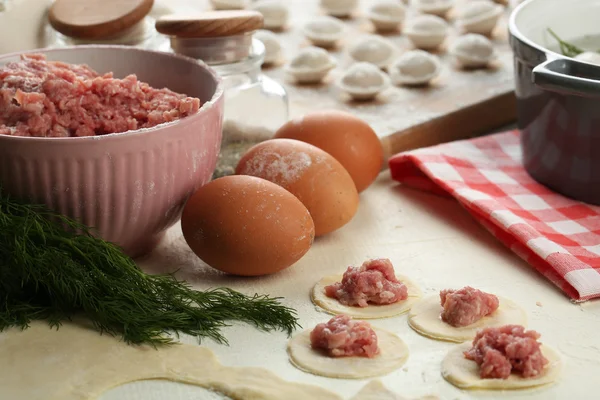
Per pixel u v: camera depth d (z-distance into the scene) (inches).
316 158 47.0
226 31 50.7
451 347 39.0
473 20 78.4
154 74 50.9
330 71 72.6
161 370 37.4
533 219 49.4
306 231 43.6
